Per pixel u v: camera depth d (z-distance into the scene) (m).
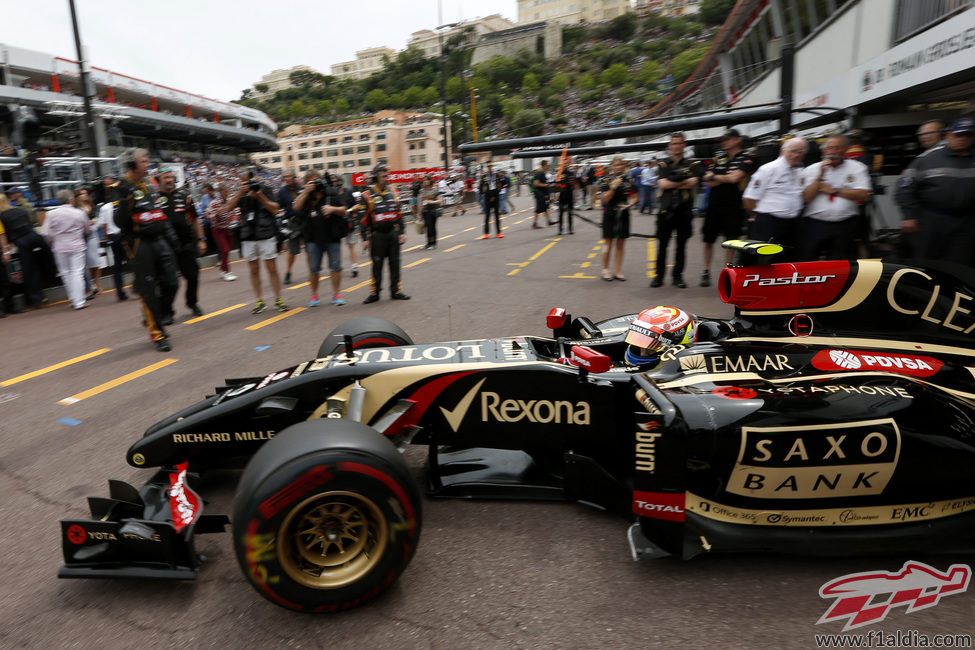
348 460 2.07
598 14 165.62
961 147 4.43
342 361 3.00
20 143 14.91
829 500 2.47
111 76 42.06
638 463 2.37
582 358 2.66
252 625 2.19
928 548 2.43
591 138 8.22
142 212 5.93
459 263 11.44
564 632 2.11
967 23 5.74
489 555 2.58
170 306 7.13
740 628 2.11
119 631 2.18
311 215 7.75
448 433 2.94
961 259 4.53
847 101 9.32
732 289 3.24
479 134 117.94
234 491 3.12
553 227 17.38
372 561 2.18
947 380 2.88
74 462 3.68
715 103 25.45
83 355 6.24
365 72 199.88
